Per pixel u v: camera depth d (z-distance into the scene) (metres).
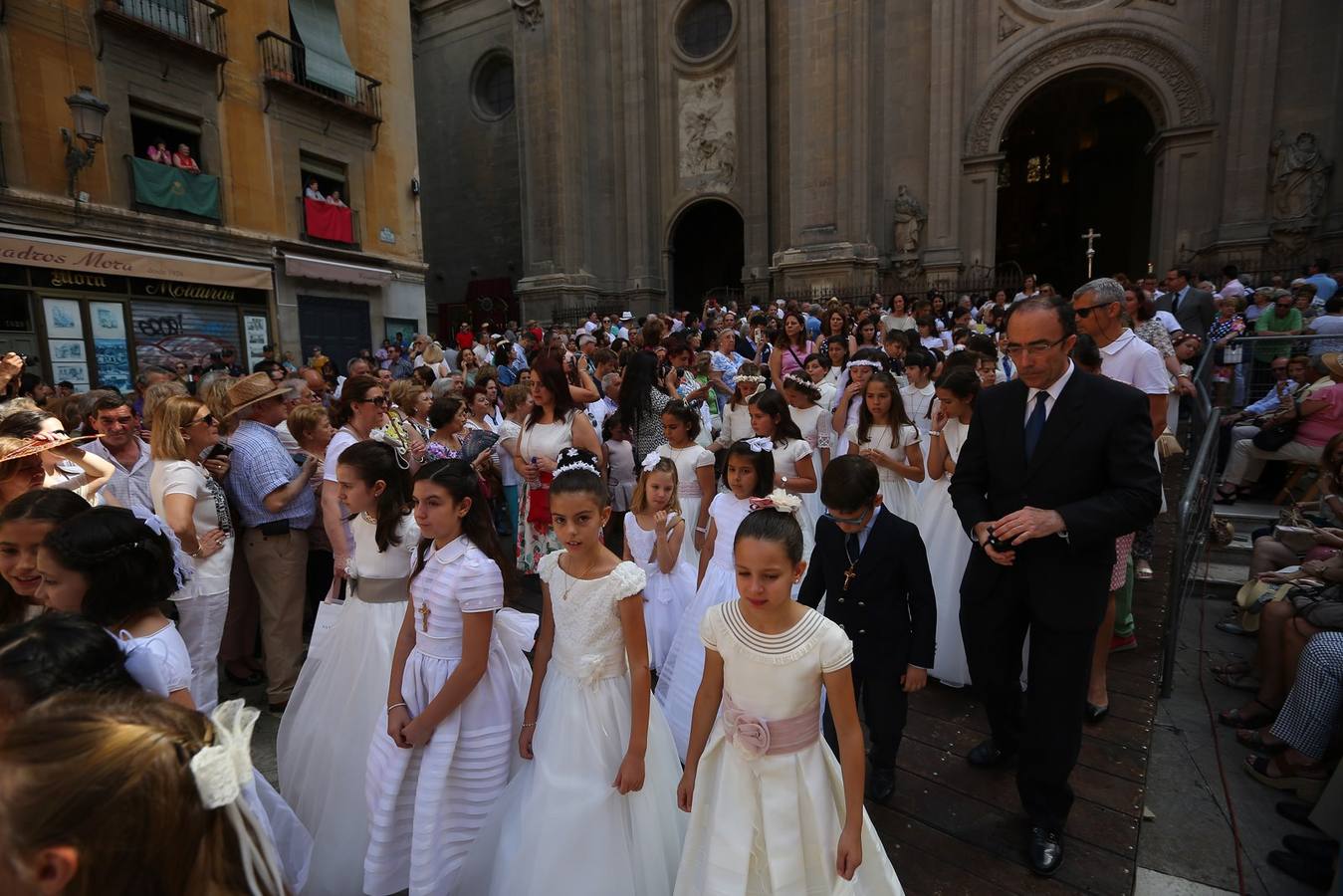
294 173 13.84
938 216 18.77
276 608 3.76
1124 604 3.97
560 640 2.36
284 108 13.57
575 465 2.33
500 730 2.53
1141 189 24.31
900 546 2.72
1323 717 3.07
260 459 3.67
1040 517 2.29
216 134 12.40
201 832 0.96
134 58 11.08
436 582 2.39
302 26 13.79
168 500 2.98
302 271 13.80
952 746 3.27
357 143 15.31
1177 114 17.08
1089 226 26.41
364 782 2.65
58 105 10.16
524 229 23.59
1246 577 5.49
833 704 1.93
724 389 7.53
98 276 10.79
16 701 1.26
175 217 11.76
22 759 0.89
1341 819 2.73
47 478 3.00
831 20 18.84
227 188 12.59
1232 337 7.92
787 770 1.93
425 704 2.38
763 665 1.93
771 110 21.64
